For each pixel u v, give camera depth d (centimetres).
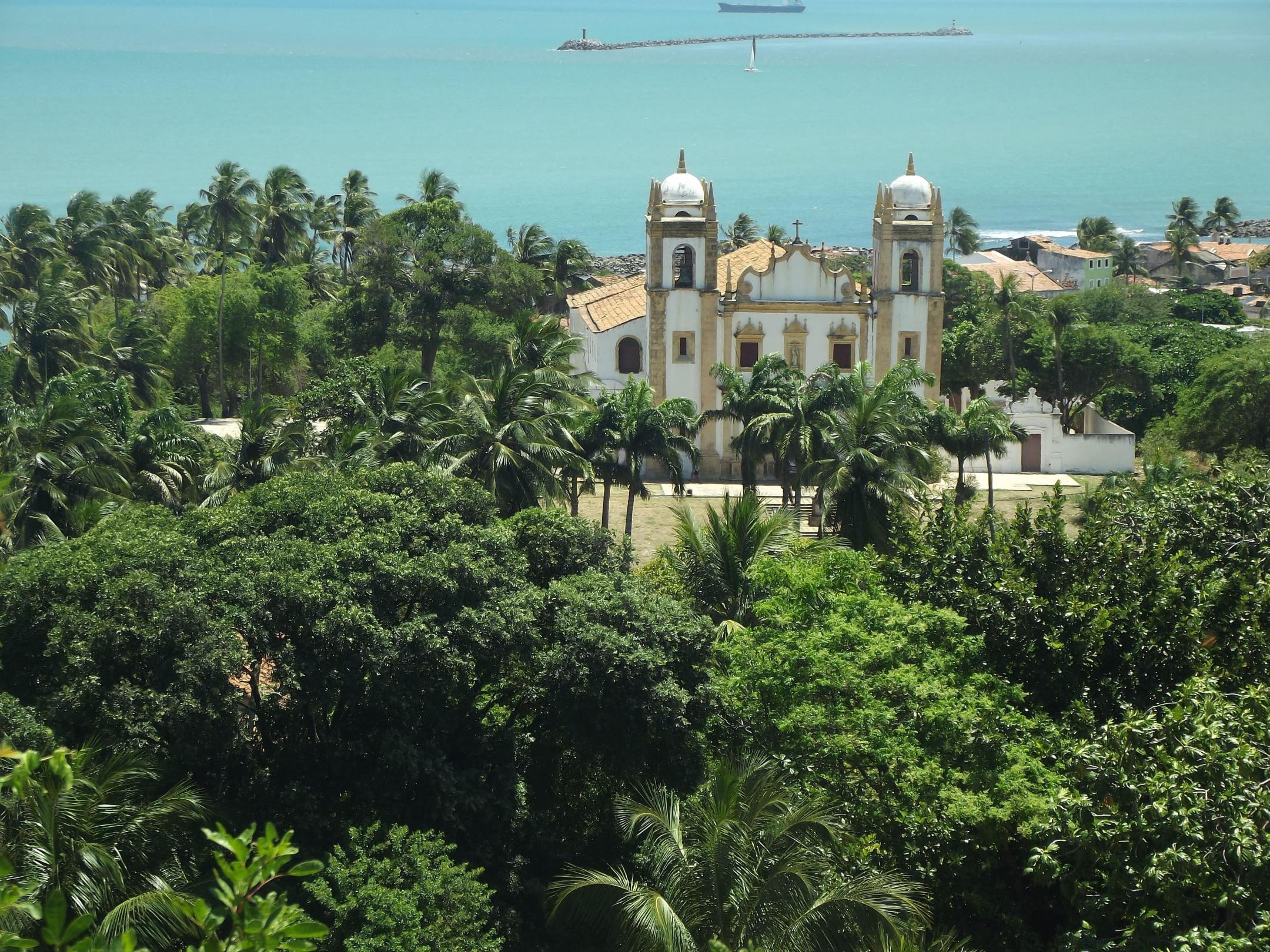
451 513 3753
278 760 3356
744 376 8881
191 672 3025
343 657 3225
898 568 3866
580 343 6806
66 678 3034
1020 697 3331
